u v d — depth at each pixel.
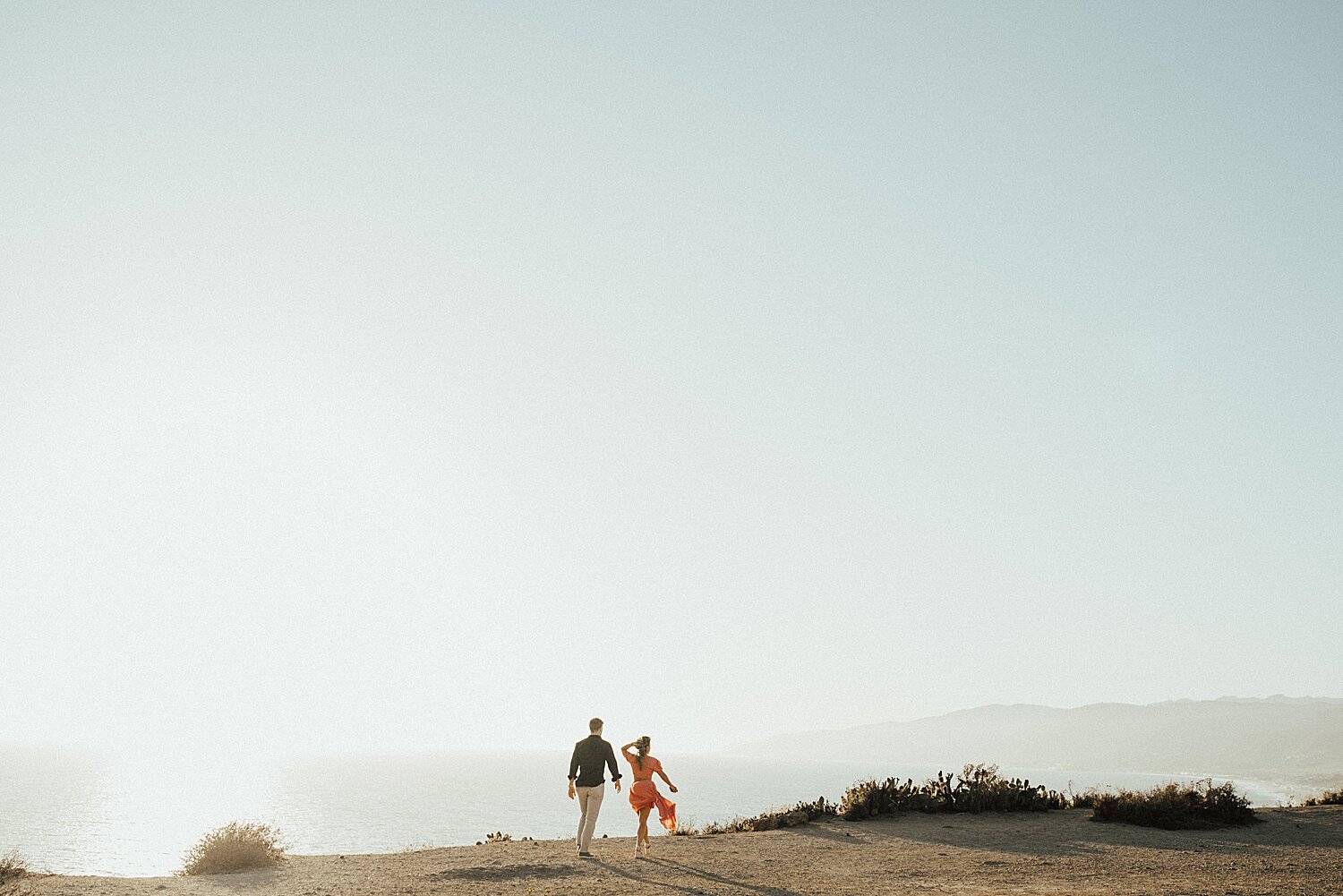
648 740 16.98
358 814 132.00
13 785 190.75
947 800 24.06
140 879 14.62
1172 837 18.95
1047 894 12.10
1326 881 13.34
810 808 23.61
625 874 13.91
